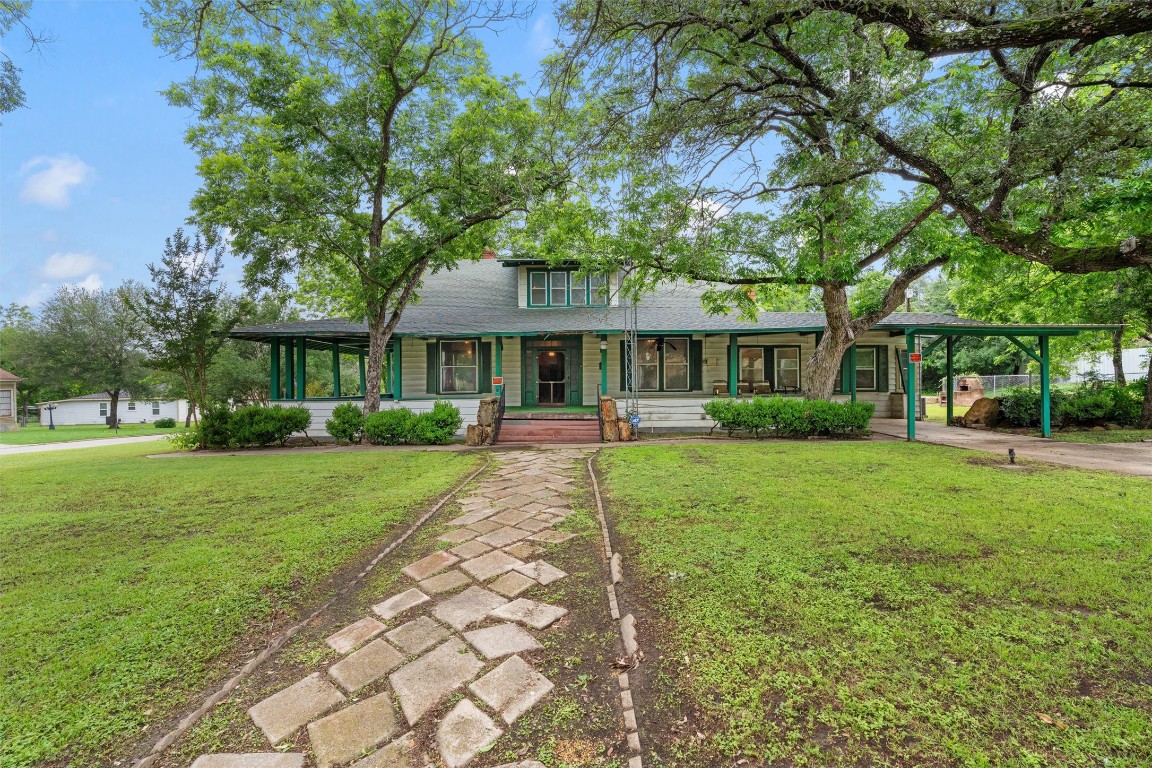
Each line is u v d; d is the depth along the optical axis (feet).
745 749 5.96
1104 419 39.19
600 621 9.36
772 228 25.77
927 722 6.28
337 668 7.95
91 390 95.55
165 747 6.23
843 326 34.63
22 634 8.96
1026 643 8.02
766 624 8.82
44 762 6.02
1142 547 12.17
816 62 18.01
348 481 22.41
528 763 5.90
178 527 15.44
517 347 46.75
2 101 16.57
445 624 9.36
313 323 43.50
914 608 9.26
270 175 28.63
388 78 34.01
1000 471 21.72
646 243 28.96
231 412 39.42
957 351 98.58
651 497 18.07
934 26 11.16
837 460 25.12
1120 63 14.39
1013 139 14.56
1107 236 28.45
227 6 17.60
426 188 33.71
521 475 23.62
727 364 46.75
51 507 18.24
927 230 28.68
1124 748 5.77
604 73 15.23
